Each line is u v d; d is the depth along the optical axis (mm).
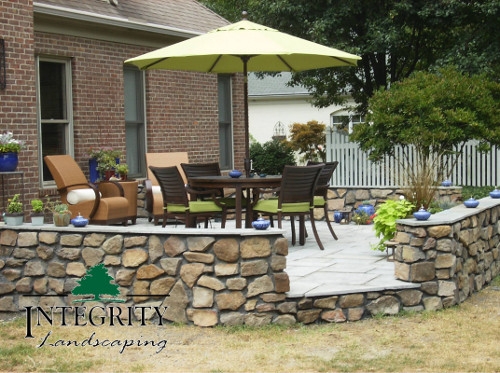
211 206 9422
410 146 12867
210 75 14641
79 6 11547
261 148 21375
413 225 6531
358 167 13547
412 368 5039
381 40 16234
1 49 9039
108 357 5441
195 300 6082
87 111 11695
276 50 8242
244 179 8969
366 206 11516
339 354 5348
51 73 11219
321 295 6160
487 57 15523
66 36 11273
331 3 16688
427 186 9094
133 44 12719
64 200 10781
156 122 13195
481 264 7664
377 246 8391
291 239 9828
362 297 6316
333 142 13711
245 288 6000
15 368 5227
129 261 6309
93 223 10695
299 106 30703
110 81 12164
